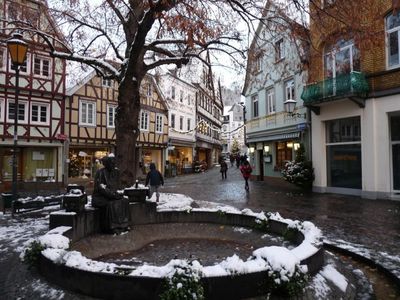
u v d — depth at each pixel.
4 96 20.97
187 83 38.66
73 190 7.05
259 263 4.18
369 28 8.16
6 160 21.55
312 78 10.12
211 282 3.88
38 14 13.06
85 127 25.50
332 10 8.27
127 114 12.62
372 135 14.84
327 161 17.70
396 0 7.00
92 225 7.18
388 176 14.37
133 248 6.99
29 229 8.72
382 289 5.13
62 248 5.03
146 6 9.54
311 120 18.50
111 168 7.60
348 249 6.85
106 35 12.96
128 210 7.63
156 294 3.82
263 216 7.43
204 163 45.62
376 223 9.45
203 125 45.75
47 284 4.49
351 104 15.88
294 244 6.26
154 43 12.15
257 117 25.92
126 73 11.59
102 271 4.06
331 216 10.59
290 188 20.03
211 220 8.32
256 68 12.12
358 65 15.70
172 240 7.69
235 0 8.09
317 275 4.72
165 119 34.00
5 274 5.41
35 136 22.22
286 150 22.55
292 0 8.48
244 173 18.80
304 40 9.09
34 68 22.41
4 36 14.95
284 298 4.05
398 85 13.94
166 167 33.34
